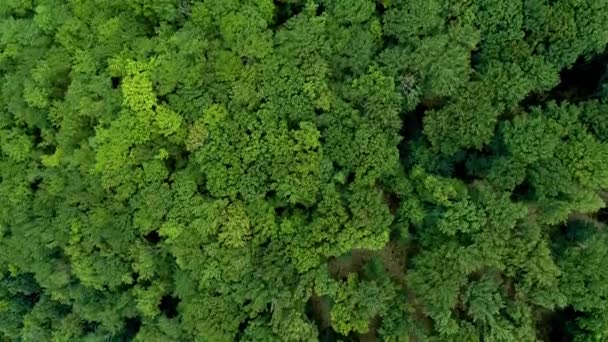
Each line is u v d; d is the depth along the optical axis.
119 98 29.12
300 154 28.80
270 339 28.22
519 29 29.02
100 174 29.55
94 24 29.84
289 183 28.86
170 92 29.25
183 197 29.02
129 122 28.88
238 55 28.92
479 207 28.16
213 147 28.91
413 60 28.73
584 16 28.52
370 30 29.64
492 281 28.33
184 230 29.05
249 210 29.16
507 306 28.64
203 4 29.08
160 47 29.00
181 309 29.59
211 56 29.12
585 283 28.00
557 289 28.11
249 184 28.94
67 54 30.00
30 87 29.83
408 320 29.09
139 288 30.22
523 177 28.84
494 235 27.77
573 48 29.11
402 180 30.25
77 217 30.06
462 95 29.14
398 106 29.23
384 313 29.16
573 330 30.16
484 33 29.41
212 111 28.91
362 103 29.56
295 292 28.52
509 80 28.78
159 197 29.08
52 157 30.12
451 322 27.91
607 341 28.72
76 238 30.05
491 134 29.31
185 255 28.98
